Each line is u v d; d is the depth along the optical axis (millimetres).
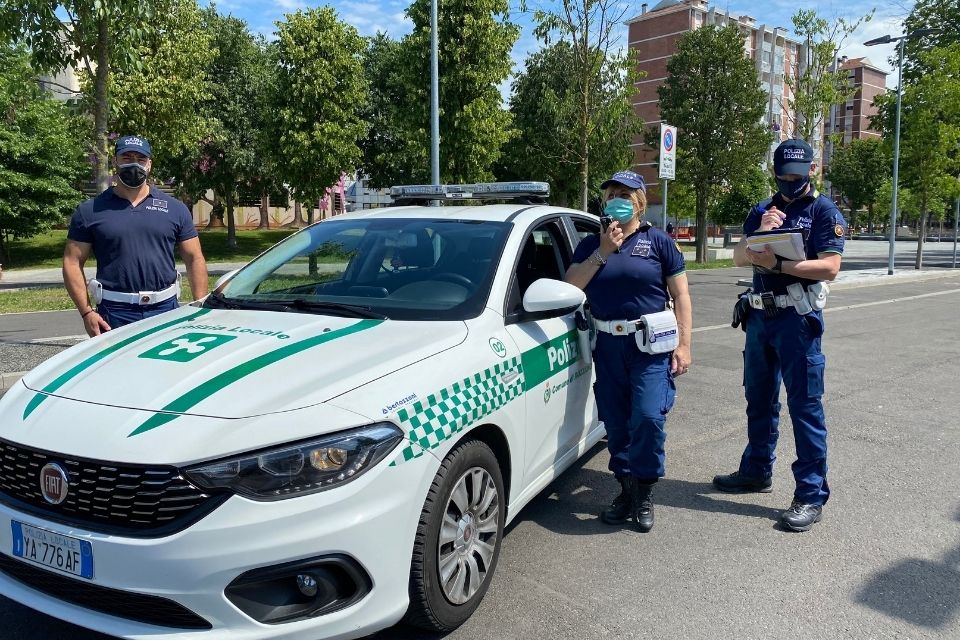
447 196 4457
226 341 2811
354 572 2273
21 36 7676
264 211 44906
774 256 3666
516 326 3281
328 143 19047
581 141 14617
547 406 3443
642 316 3533
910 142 22312
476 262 3430
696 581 3217
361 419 2328
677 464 4785
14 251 28484
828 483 4445
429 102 15453
